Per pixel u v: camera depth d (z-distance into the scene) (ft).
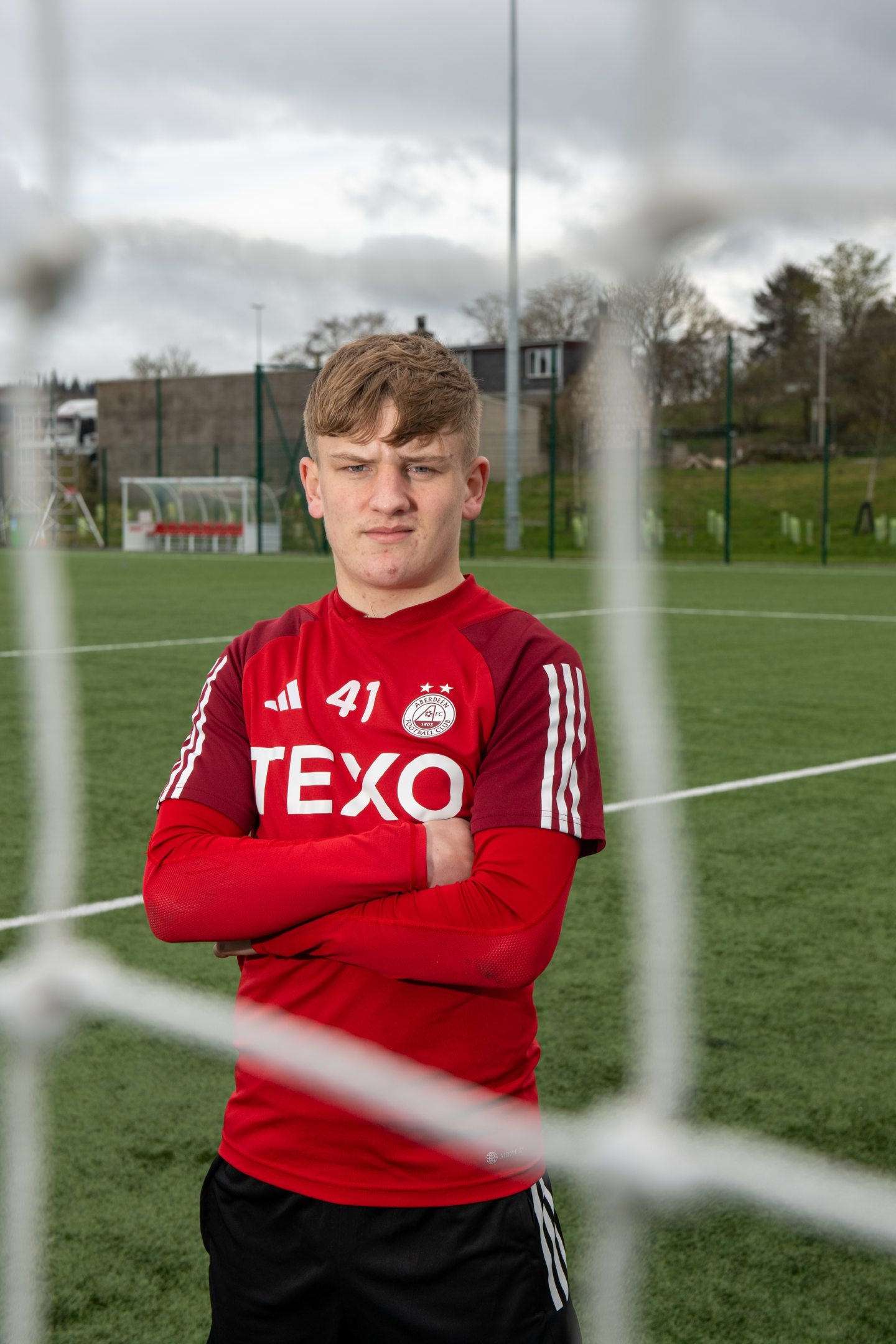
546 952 4.35
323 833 4.57
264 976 4.60
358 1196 4.28
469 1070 4.41
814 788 17.76
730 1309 6.29
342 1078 4.31
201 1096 8.47
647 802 6.04
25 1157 6.66
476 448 4.74
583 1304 6.27
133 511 102.37
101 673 28.91
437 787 4.49
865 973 10.75
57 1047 9.16
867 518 88.74
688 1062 8.93
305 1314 4.45
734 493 97.81
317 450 4.67
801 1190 4.87
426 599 4.73
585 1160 5.10
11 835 14.94
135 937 11.43
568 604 46.24
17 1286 6.17
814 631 38.32
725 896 12.86
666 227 4.39
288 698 4.73
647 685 5.63
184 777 4.82
